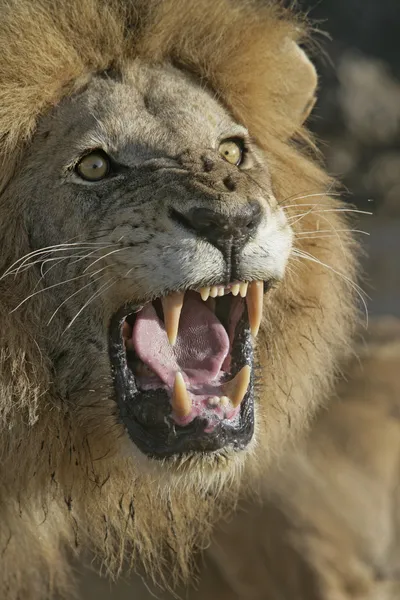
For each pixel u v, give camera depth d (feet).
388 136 83.41
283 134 25.50
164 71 23.07
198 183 20.10
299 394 24.38
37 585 24.54
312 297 24.20
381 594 28.27
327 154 81.15
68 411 21.84
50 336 21.68
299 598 27.45
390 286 60.80
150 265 20.06
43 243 21.65
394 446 30.14
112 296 20.79
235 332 22.20
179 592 27.20
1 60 21.63
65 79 22.09
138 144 21.57
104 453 21.84
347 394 31.78
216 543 27.45
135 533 22.90
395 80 87.15
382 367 32.71
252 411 21.33
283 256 20.57
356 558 27.94
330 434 30.22
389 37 87.76
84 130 21.59
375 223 76.23
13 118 21.54
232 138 23.02
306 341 24.17
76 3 22.58
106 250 20.70
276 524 27.66
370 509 28.68
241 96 24.12
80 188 21.39
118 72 22.63
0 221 21.65
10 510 22.13
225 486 24.04
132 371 21.49
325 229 24.58
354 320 26.08
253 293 20.99
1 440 21.20
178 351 21.81
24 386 21.15
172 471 20.42
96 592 26.73
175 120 22.07
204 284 19.83
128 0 23.35
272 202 21.02
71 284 21.38
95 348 21.45
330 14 85.81
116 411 21.43
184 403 19.63
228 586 27.50
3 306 21.16
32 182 21.67
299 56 25.55
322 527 27.84
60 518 22.88
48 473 21.84
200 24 23.84
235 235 19.74
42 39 21.90
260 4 25.89
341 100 82.43
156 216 20.17
